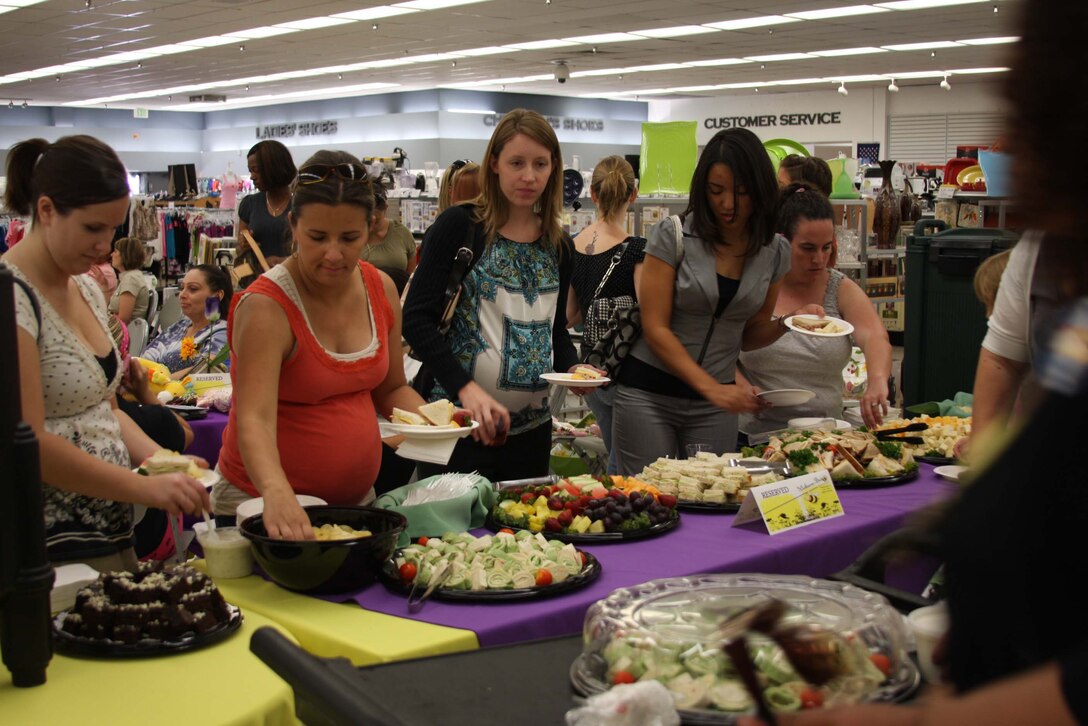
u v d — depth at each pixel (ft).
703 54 60.08
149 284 25.99
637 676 4.07
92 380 6.48
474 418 8.40
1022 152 2.25
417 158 78.69
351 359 7.25
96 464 5.97
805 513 8.04
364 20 49.03
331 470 7.25
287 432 7.21
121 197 6.23
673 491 8.69
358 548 6.18
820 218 11.25
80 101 89.45
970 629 2.50
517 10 46.21
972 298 13.80
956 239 13.83
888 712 2.51
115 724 4.42
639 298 10.33
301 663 3.49
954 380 14.14
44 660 4.81
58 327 6.31
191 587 5.47
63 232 6.13
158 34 53.31
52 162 6.11
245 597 6.31
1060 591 2.27
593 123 85.30
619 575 6.61
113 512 6.70
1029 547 2.31
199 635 5.33
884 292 21.85
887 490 9.33
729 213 9.70
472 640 5.50
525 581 6.18
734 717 3.74
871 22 48.80
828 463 9.40
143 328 21.08
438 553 6.47
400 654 5.24
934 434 10.87
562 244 9.91
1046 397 2.33
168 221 44.50
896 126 77.97
